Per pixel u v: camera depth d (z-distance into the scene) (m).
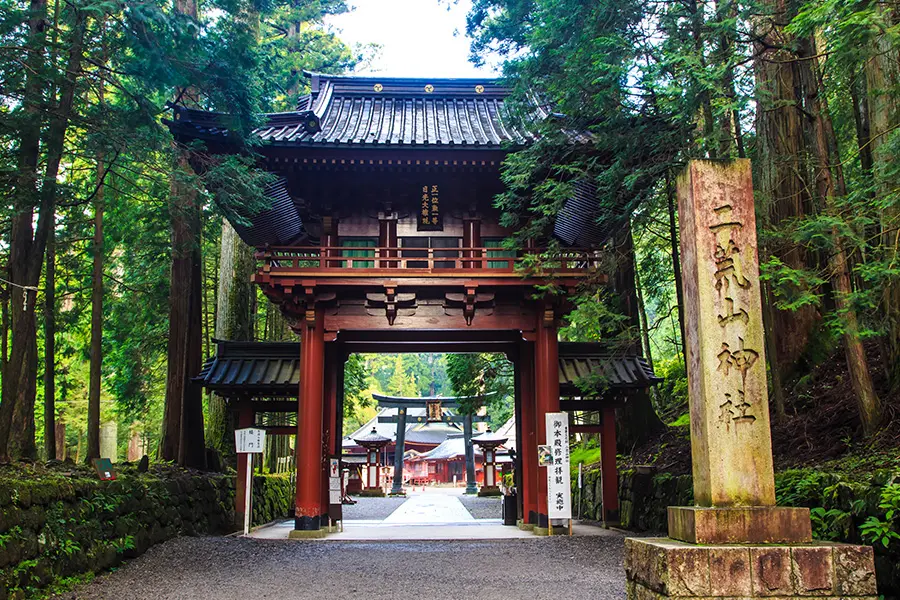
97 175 15.37
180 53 12.11
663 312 25.23
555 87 13.41
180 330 17.86
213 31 12.59
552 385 15.59
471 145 14.77
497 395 25.95
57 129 11.41
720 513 5.93
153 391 27.88
